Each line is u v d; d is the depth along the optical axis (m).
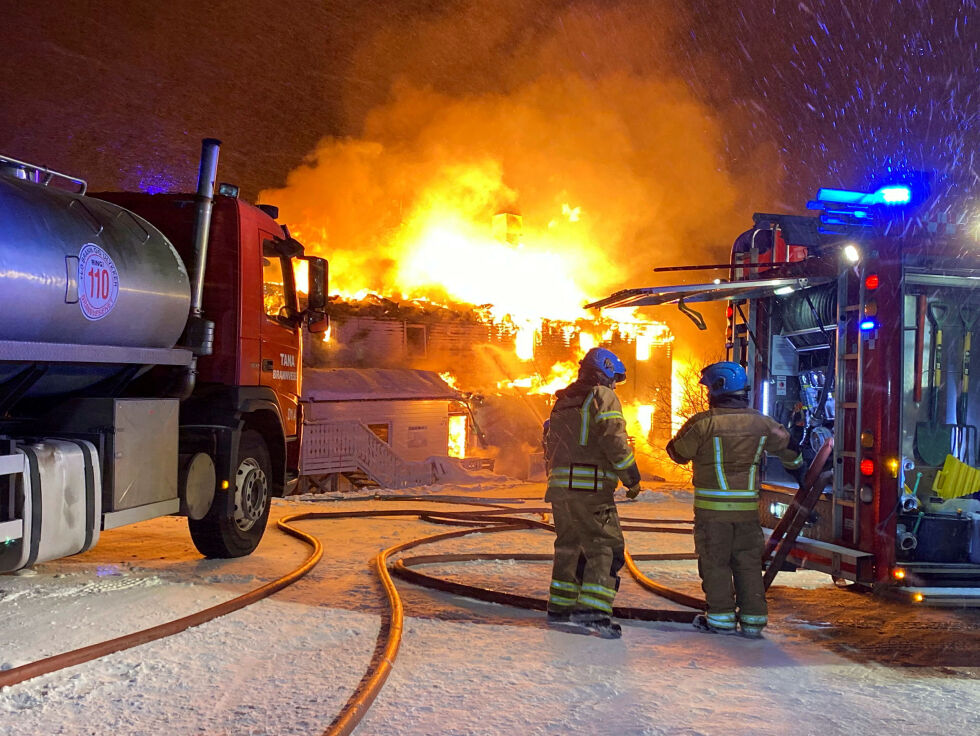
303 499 14.25
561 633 5.06
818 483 6.11
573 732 3.43
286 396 8.28
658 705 3.78
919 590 5.60
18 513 4.95
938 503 6.07
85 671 4.06
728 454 5.29
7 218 4.91
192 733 3.34
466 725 3.48
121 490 5.77
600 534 5.20
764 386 7.51
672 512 13.73
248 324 7.40
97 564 6.97
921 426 6.12
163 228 7.06
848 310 6.14
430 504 13.98
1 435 5.25
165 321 6.26
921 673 4.38
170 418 6.36
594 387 5.30
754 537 5.27
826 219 5.89
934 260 5.96
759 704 3.82
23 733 3.30
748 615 5.17
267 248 8.01
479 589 6.00
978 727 3.56
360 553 8.16
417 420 25.86
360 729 3.42
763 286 6.45
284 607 5.55
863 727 3.54
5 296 4.76
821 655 4.73
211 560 7.33
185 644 4.58
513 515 12.21
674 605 6.12
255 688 3.91
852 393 6.07
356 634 4.93
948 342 6.27
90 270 5.41
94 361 5.59
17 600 5.51
